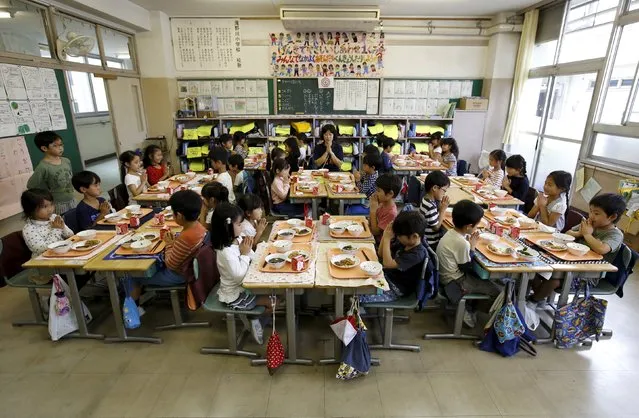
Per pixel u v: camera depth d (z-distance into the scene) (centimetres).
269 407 184
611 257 225
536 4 509
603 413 181
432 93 611
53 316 225
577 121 479
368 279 187
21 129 335
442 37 588
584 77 461
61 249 217
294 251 216
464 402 188
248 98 600
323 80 596
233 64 586
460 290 222
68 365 214
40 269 214
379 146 568
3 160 317
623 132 393
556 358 221
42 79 359
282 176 369
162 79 562
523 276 212
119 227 249
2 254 227
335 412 181
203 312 267
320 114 611
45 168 303
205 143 602
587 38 456
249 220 250
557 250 224
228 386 198
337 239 237
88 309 260
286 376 206
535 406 185
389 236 213
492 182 390
